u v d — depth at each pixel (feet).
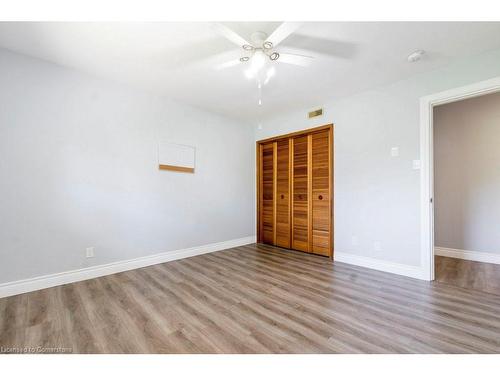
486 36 6.66
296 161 13.21
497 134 10.73
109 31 6.53
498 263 10.57
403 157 9.21
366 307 6.65
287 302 6.97
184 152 11.89
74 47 7.29
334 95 10.84
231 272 9.62
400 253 9.27
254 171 15.43
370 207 10.13
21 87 7.66
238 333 5.46
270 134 14.55
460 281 8.50
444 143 11.93
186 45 7.18
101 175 9.30
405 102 9.20
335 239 11.32
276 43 6.00
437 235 12.12
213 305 6.80
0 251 7.30
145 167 10.52
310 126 12.42
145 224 10.49
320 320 5.99
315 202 12.31
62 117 8.43
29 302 6.96
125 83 9.75
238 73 8.87
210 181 13.02
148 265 10.50
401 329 5.59
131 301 7.06
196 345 5.04
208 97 11.14
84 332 5.49
